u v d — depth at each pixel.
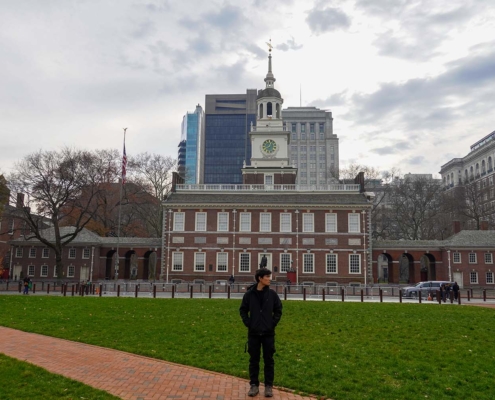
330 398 12.45
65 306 32.97
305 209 70.38
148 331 22.36
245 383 13.70
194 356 17.05
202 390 12.93
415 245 71.62
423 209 105.62
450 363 16.45
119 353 17.69
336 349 18.55
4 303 34.97
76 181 69.62
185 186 75.19
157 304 34.75
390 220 111.19
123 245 75.00
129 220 95.81
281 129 86.88
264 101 87.94
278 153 85.88
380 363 16.20
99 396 12.16
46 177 66.56
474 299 47.22
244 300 12.78
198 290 52.62
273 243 69.69
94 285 50.09
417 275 71.38
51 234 76.12
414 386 13.41
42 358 16.77
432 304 38.81
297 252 69.31
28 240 75.31
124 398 12.18
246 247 69.81
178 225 70.94
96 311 30.17
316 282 68.44
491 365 16.12
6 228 89.69
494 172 150.88
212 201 71.19
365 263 68.62
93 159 87.81
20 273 73.94
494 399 12.45
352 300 43.06
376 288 49.53
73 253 74.31
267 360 12.52
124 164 70.50
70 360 16.50
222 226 70.56
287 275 67.81
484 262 69.69
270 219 70.44
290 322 26.08
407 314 30.30
